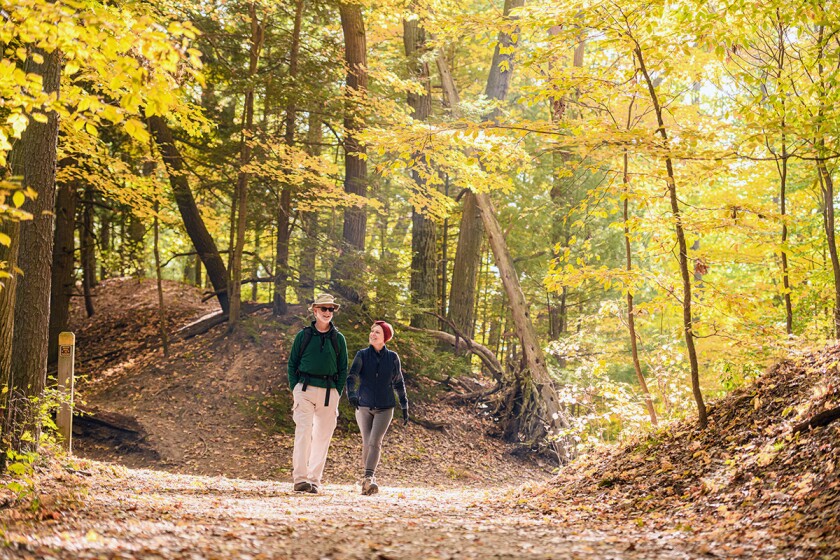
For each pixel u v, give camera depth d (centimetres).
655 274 970
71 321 2380
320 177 1728
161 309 1889
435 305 2211
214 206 2442
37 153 823
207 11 1681
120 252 2491
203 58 1802
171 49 493
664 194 910
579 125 849
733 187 1583
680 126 857
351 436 1644
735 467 652
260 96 1834
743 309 897
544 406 1773
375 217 2678
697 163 870
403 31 2402
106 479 836
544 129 845
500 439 1792
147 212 1803
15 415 760
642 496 686
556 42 882
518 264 2330
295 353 863
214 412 1627
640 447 855
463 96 2819
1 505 596
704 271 870
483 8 2559
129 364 1911
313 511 635
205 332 2000
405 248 2811
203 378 1742
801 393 720
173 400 1666
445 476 1531
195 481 954
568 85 889
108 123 1597
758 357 953
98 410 1543
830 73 898
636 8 817
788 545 432
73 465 851
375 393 873
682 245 848
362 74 1922
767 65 924
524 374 1822
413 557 416
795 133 811
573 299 2353
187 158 1988
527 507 726
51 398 882
